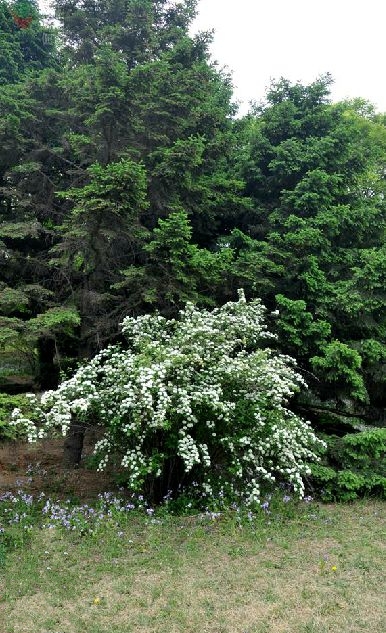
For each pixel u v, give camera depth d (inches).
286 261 332.8
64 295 323.9
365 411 350.0
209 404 232.1
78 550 208.4
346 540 227.5
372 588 185.0
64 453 332.5
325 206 349.7
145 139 336.8
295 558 207.3
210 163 358.6
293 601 174.6
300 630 157.9
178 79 344.8
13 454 359.9
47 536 216.5
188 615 165.0
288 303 307.1
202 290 323.6
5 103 314.3
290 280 336.8
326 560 206.7
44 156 343.0
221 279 314.3
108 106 295.1
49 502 253.1
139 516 241.8
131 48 405.4
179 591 179.6
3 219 337.4
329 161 365.7
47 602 172.7
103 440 258.7
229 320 269.4
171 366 234.4
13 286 322.3
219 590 181.2
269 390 255.3
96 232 280.4
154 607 170.2
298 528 239.5
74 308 286.8
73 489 289.0
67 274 313.9
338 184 372.8
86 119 328.2
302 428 274.8
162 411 218.7
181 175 314.0
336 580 189.9
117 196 270.4
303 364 329.7
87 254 295.3
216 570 196.1
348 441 291.4
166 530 227.8
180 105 334.0
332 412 349.7
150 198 325.7
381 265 319.3
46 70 358.3
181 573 192.7
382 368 328.2
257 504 249.0
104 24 423.2
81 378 250.5
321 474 277.9
